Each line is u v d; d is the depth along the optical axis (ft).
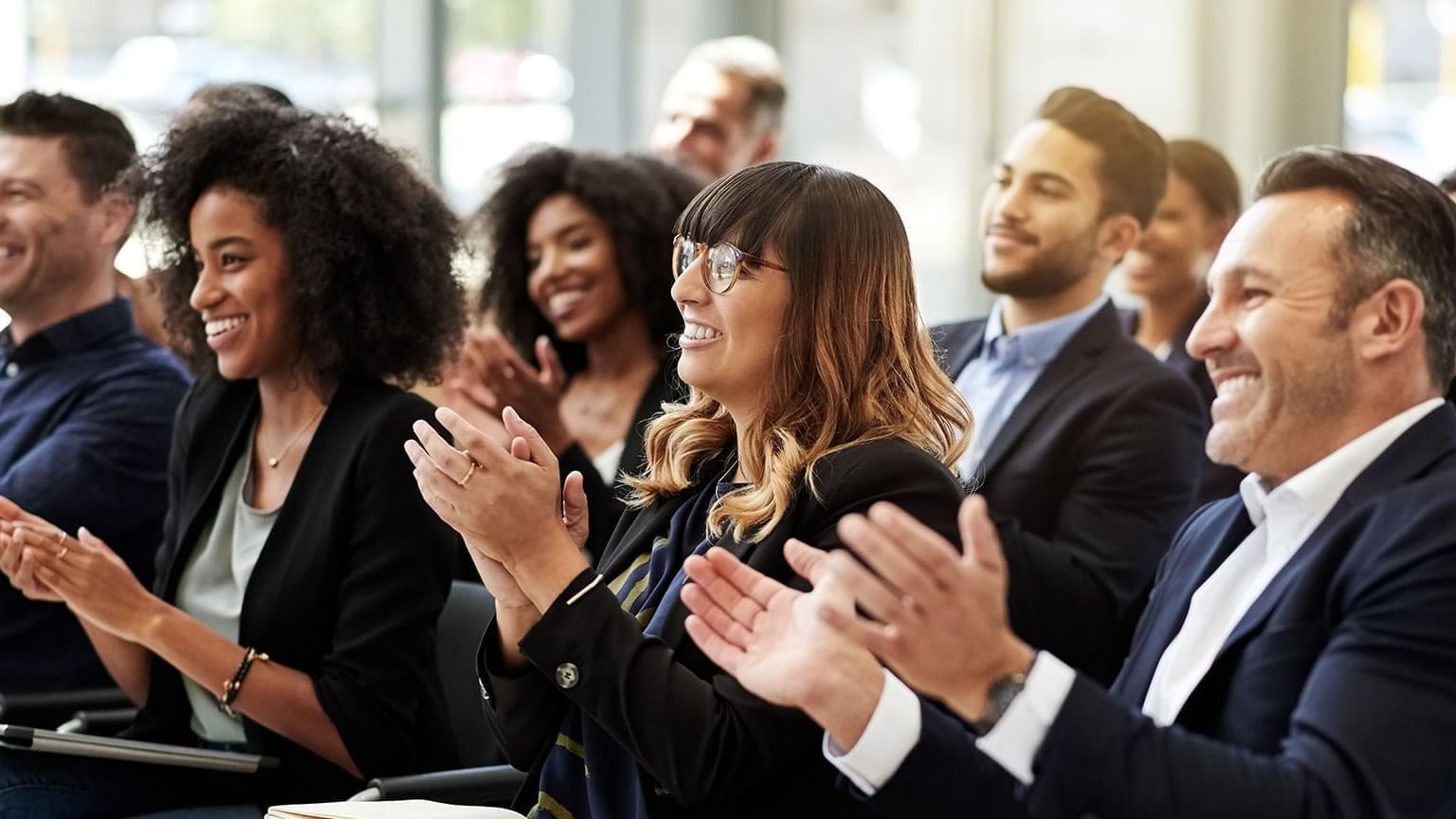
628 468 11.68
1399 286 5.88
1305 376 5.96
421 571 9.04
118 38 19.21
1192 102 16.58
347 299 9.51
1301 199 6.03
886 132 19.31
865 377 6.92
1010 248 11.36
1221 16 16.40
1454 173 10.03
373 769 8.83
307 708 8.75
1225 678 5.96
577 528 7.14
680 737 6.32
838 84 19.66
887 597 4.94
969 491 8.59
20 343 11.62
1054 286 11.33
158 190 9.71
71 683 11.02
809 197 6.90
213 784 9.46
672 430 7.66
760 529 6.73
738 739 6.30
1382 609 5.50
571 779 7.14
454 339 10.18
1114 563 10.21
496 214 13.07
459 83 20.31
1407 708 5.32
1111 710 5.11
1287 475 6.15
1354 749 5.23
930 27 18.84
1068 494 10.54
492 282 13.15
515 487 6.44
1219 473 11.60
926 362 7.11
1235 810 5.08
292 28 19.72
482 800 8.44
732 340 6.88
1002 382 11.44
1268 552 6.16
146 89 19.25
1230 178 13.46
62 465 10.93
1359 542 5.72
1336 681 5.43
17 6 18.90
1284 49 16.01
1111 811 5.06
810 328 6.86
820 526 6.68
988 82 18.34
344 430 9.27
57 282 11.54
